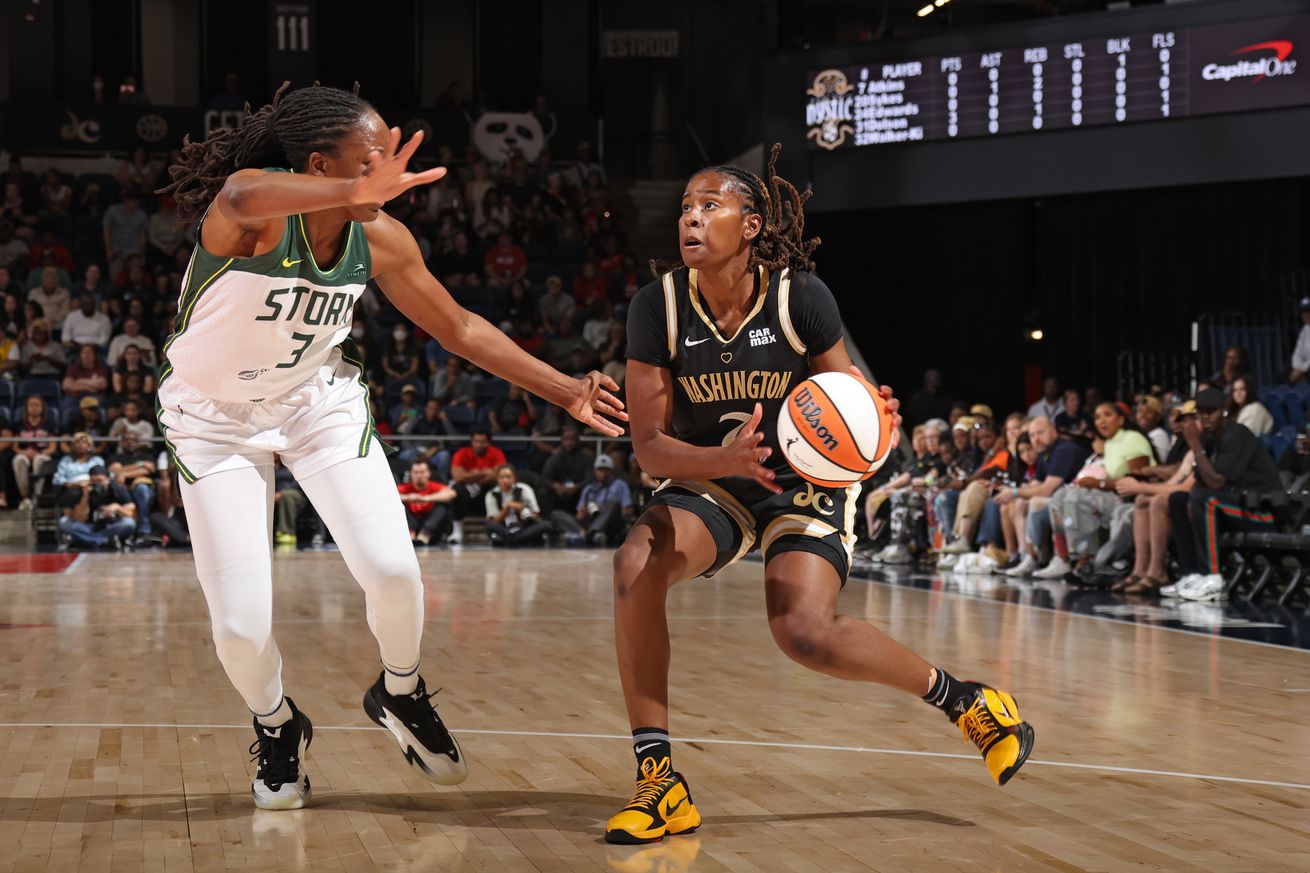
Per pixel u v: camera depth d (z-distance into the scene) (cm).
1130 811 287
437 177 215
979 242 1421
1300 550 720
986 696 280
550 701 430
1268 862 247
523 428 1358
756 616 689
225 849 255
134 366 1283
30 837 263
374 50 1877
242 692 279
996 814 284
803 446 266
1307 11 1195
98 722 389
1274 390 1027
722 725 388
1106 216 1355
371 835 265
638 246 1808
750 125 1536
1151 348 1334
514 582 881
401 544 270
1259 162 1222
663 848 256
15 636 594
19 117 1658
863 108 1382
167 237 1545
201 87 1812
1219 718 399
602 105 1903
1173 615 683
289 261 247
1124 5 1395
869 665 270
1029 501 922
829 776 321
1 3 1775
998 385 1423
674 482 289
